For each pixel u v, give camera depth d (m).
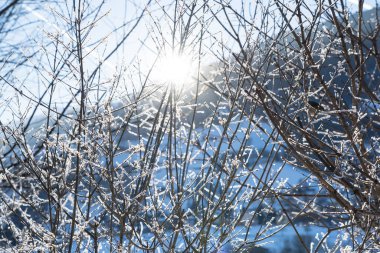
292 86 3.88
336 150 3.46
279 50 3.79
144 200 3.75
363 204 3.72
